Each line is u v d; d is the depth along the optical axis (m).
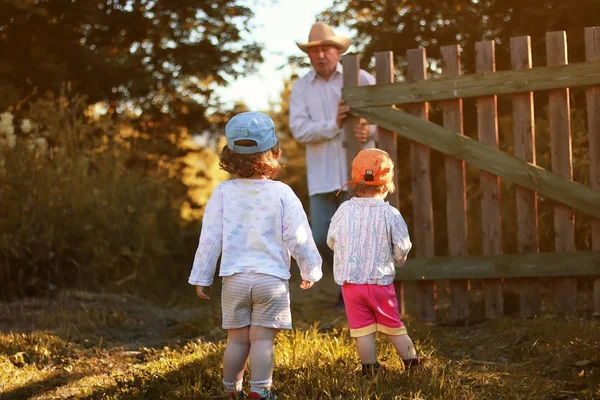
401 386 3.48
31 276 6.21
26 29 8.27
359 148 5.50
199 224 9.12
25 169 6.53
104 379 3.95
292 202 3.34
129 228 7.09
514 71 5.03
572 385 3.60
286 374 3.66
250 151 3.33
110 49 9.12
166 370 3.83
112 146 7.79
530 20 6.88
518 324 4.85
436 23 7.96
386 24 8.23
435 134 5.25
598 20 6.42
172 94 9.79
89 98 8.80
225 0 9.52
